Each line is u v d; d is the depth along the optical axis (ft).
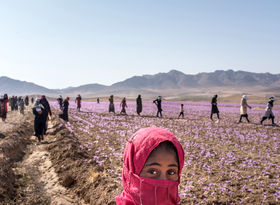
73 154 25.48
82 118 70.64
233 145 35.68
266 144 36.27
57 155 26.50
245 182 20.59
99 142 35.99
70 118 69.62
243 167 24.72
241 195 17.93
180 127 53.42
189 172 23.15
